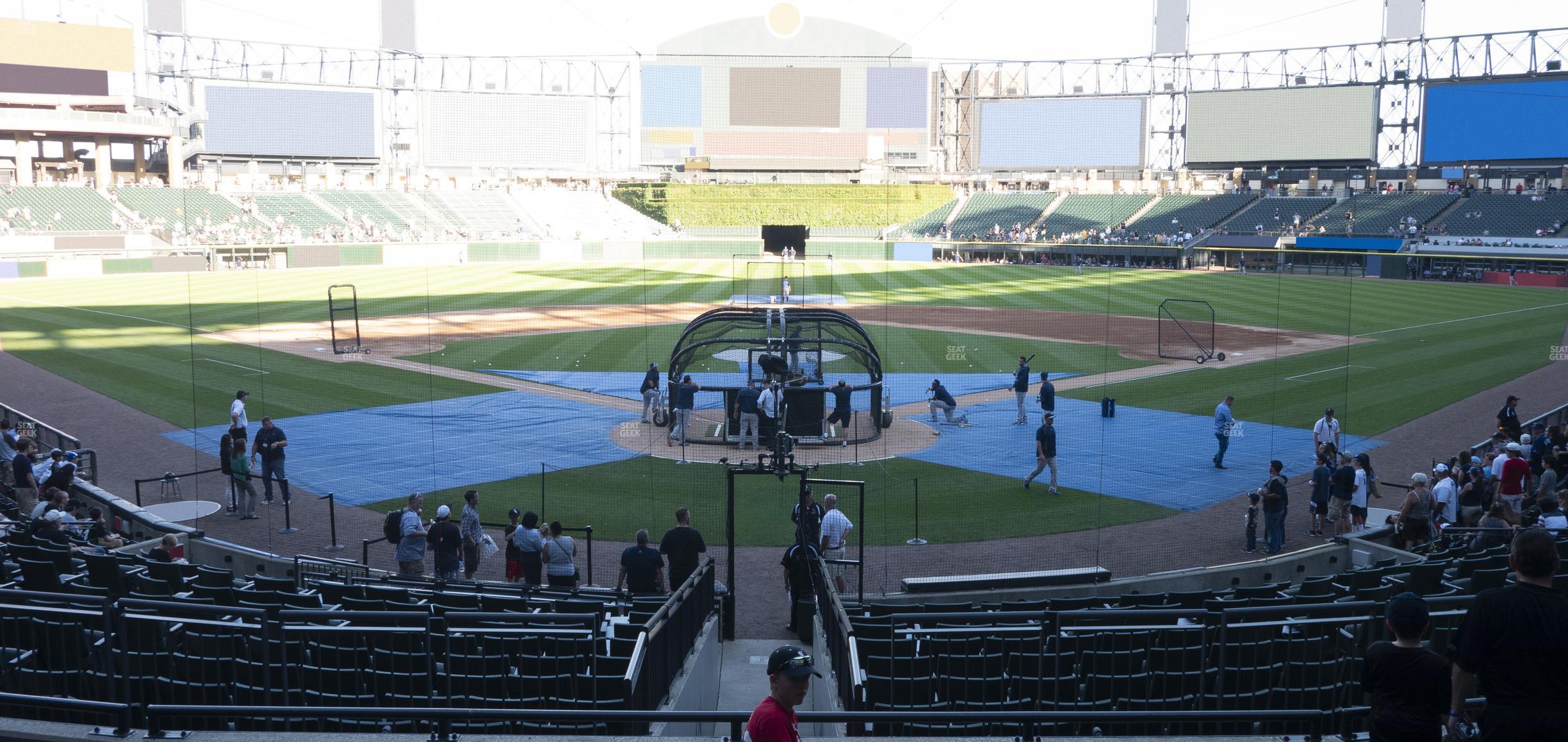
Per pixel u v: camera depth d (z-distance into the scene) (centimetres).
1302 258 7262
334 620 916
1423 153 7444
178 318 4509
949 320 4681
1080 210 8656
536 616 864
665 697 944
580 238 8862
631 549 1328
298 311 4828
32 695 738
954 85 10988
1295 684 941
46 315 4547
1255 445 2433
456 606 1120
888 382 3278
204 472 1958
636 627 1012
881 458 2355
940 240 8406
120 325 4278
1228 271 7244
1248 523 1709
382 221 8456
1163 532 1819
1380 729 545
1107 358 3662
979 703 888
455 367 3456
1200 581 1497
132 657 888
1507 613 521
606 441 2497
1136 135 9044
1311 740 633
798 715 598
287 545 1738
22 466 1773
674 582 1347
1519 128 7031
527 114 10000
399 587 1252
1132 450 2405
